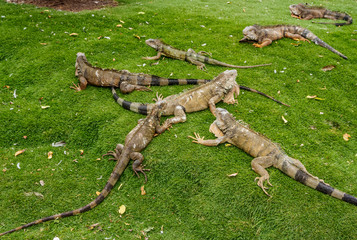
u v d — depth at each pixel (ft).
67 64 8.27
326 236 5.22
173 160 6.00
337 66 8.71
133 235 5.27
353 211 5.43
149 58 8.57
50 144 6.56
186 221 5.49
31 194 5.71
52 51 8.67
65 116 6.91
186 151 6.13
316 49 9.41
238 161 6.05
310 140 6.60
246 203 5.54
